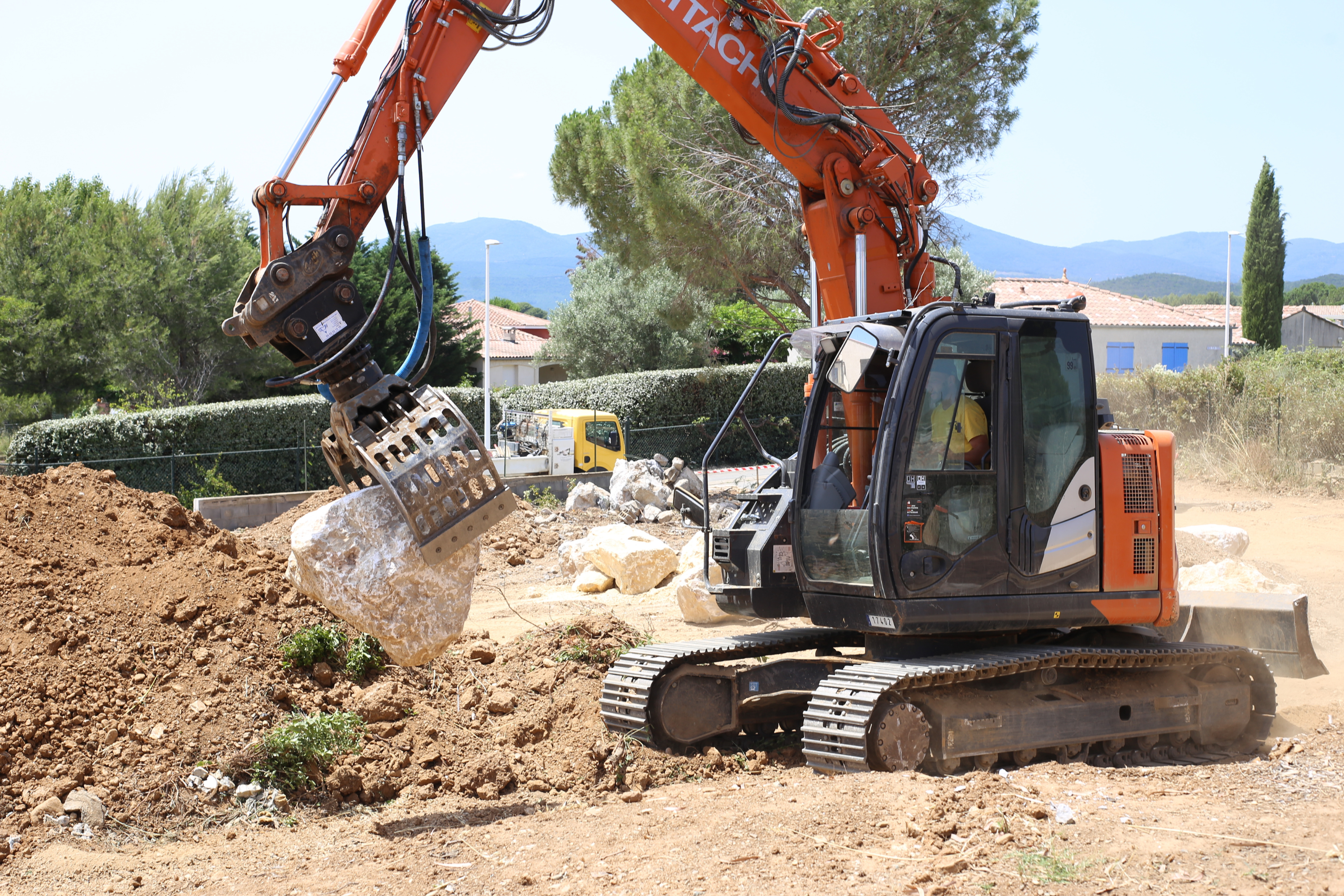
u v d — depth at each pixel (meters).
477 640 8.59
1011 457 6.18
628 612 11.27
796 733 7.34
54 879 4.65
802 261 21.31
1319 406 19.38
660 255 21.89
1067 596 6.33
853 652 8.43
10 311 26.91
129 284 27.75
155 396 27.59
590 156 22.12
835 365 6.14
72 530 7.31
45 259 28.92
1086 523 6.41
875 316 6.47
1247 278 52.69
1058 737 6.30
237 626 6.86
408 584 4.91
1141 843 4.39
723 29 7.09
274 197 5.30
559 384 29.88
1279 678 8.40
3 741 5.50
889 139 7.53
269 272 5.09
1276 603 7.48
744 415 7.30
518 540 15.62
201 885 4.57
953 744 5.91
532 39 5.96
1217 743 6.96
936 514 6.01
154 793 5.51
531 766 6.39
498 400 29.98
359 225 5.53
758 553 6.78
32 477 7.88
